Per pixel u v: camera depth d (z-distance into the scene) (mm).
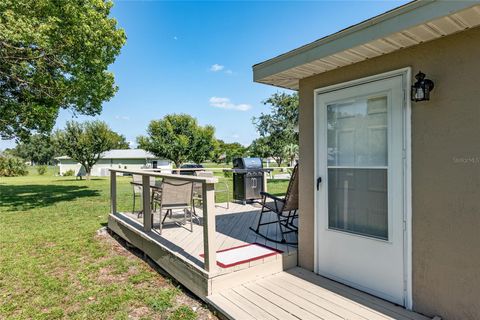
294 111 16734
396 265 2365
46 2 7961
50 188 14656
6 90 9648
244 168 7129
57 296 2969
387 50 2316
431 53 2121
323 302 2426
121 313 2598
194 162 26703
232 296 2566
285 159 17062
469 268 1961
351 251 2697
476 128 1915
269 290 2662
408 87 2256
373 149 2521
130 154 30656
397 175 2350
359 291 2611
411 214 2268
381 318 2166
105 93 10750
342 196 2785
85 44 9031
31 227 6059
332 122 2852
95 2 9531
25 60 8508
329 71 2850
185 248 3371
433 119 2123
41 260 4043
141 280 3311
